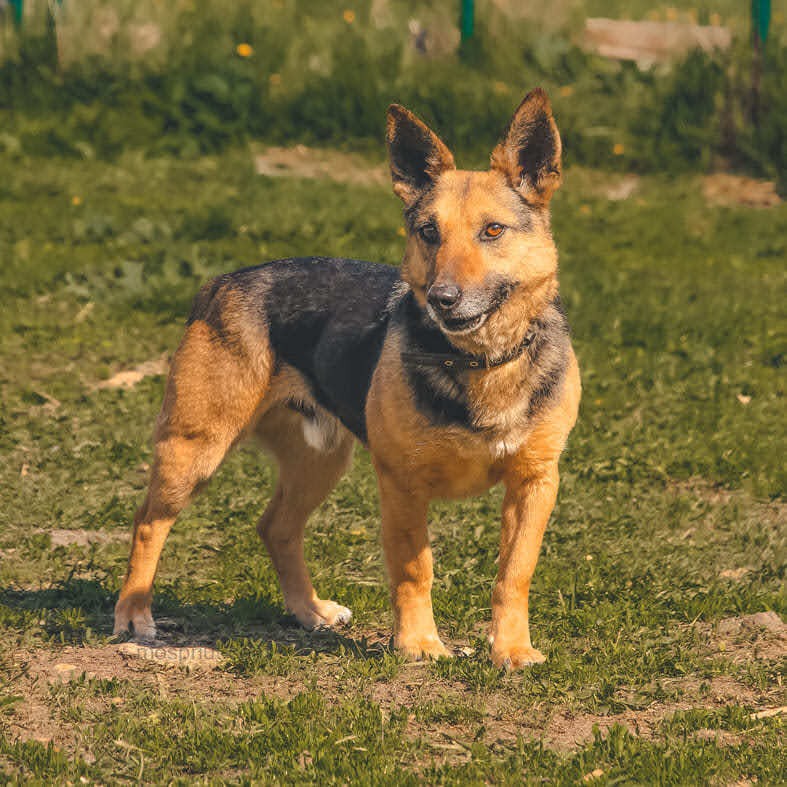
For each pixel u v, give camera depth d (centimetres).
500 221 808
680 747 710
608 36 2952
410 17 3030
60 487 1227
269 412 973
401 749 714
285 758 698
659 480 1308
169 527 931
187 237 2083
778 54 2789
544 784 671
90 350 1634
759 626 929
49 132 2597
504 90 2811
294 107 2770
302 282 932
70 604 960
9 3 2811
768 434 1417
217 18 2909
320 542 1133
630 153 2722
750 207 2548
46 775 674
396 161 863
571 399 847
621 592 1002
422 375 816
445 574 1044
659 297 1902
